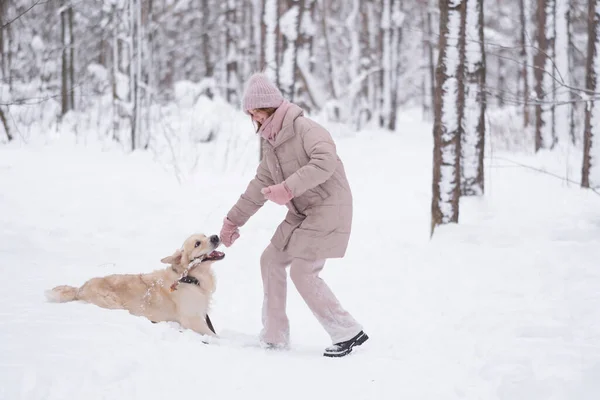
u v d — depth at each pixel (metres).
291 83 15.05
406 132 24.25
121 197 10.38
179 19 31.70
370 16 28.91
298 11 14.98
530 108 21.41
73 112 20.70
